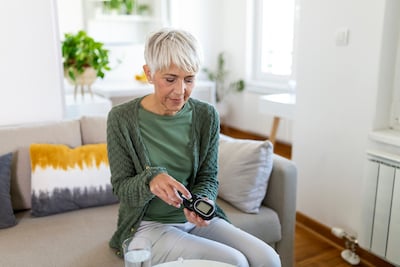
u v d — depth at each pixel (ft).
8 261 4.24
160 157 4.20
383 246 5.86
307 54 7.19
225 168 5.57
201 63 3.89
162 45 3.72
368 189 6.02
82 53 8.46
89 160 5.53
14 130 5.57
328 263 6.44
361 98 6.23
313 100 7.18
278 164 5.48
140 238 3.45
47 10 6.16
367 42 6.01
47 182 5.26
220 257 3.79
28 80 6.24
